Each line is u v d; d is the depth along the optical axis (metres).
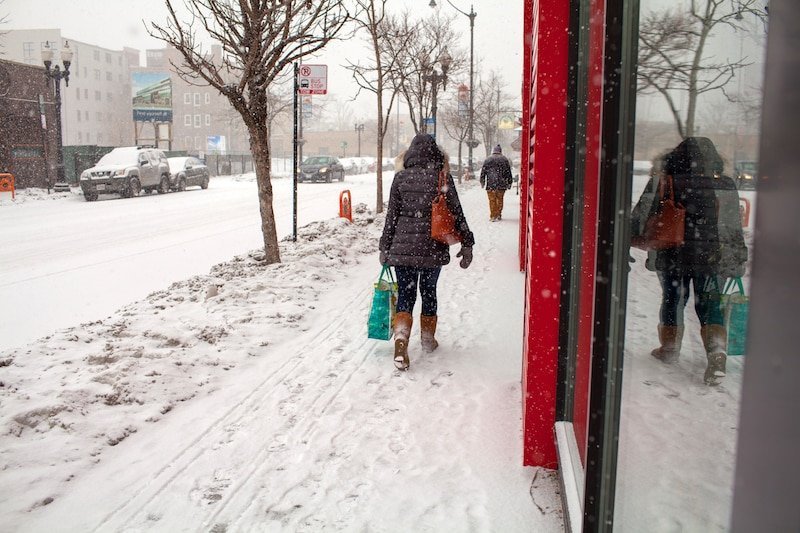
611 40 2.06
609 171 2.07
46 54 29.34
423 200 5.20
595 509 2.19
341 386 4.88
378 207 17.67
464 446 3.87
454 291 8.09
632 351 2.05
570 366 3.44
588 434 2.19
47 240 14.20
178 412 4.43
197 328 6.05
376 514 3.16
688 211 1.60
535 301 3.47
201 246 13.33
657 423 1.79
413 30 20.72
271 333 6.13
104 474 3.57
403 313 5.24
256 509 3.21
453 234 5.09
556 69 3.33
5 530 3.01
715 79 1.46
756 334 0.87
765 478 0.84
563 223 3.38
